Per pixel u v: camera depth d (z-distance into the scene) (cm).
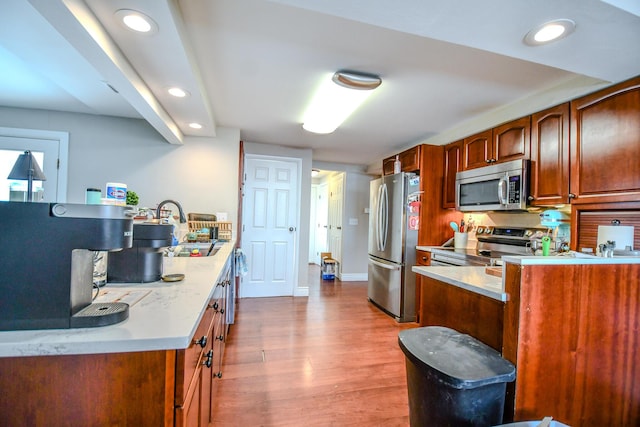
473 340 134
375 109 269
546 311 121
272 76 212
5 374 68
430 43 169
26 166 96
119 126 302
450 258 290
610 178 182
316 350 248
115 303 85
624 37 135
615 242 158
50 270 71
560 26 129
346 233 553
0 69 205
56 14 109
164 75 178
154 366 73
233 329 291
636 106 171
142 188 307
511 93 232
